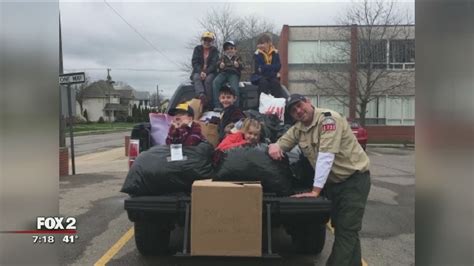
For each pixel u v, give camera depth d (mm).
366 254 5227
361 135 17906
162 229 4820
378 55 27578
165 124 5281
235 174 4027
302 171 4336
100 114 99562
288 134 4230
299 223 4180
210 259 4973
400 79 27984
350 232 4012
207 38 6781
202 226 3791
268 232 3820
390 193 9312
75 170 13492
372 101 30125
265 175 4020
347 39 27438
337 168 4020
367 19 27234
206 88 6699
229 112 5133
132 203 4086
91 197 8766
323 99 31094
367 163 4086
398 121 30031
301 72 31422
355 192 4016
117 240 5738
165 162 4148
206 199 3787
